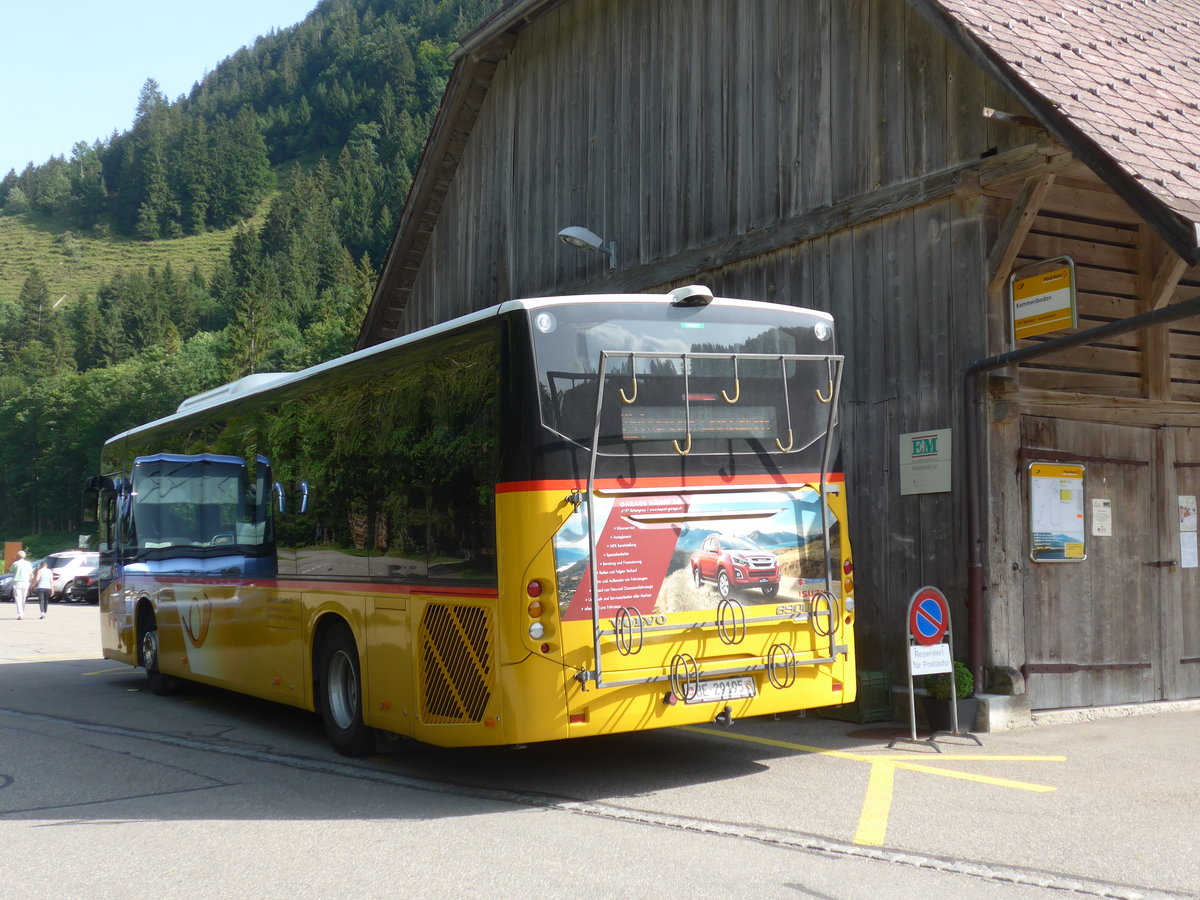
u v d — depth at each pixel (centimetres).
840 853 571
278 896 521
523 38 1702
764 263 1216
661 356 700
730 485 736
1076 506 983
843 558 780
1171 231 743
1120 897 502
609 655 684
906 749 843
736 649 729
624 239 1462
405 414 795
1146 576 1023
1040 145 881
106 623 1451
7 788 771
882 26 1079
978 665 923
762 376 759
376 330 2083
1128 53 995
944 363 987
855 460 1073
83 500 1489
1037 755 812
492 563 688
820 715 998
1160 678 1023
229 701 1245
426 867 559
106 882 548
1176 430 1052
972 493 933
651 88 1430
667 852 577
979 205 962
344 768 825
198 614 1152
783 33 1214
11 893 534
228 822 663
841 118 1126
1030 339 959
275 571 983
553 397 689
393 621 791
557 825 637
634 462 705
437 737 733
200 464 1172
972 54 907
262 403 1035
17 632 2356
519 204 1695
